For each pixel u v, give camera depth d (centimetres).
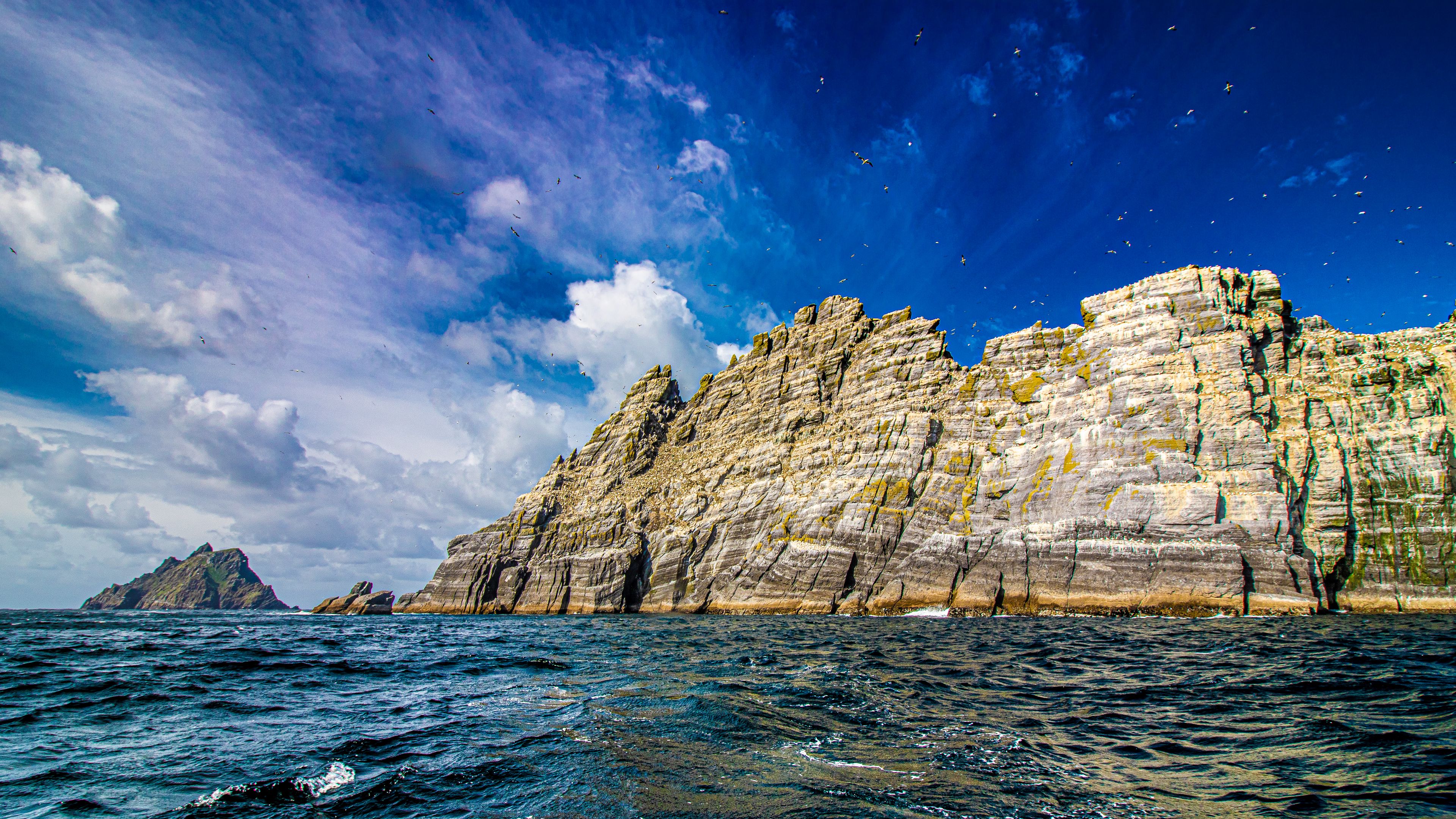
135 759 1393
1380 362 6806
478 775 1258
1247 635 4022
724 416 13100
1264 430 6656
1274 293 7762
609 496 12600
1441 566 5859
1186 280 7956
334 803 1120
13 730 1681
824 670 2684
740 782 1201
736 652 3481
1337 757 1362
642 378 15650
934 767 1296
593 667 2902
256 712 1898
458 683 2452
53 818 1058
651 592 10350
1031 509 7575
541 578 11325
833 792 1150
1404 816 1034
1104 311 8419
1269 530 6175
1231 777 1245
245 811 1089
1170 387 7225
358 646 4147
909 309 11400
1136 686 2242
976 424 8925
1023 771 1275
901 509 8550
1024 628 5116
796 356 12700
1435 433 6172
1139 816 1046
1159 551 6462
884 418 9638
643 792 1146
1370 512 6238
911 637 4441
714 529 10300
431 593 12112
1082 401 7850
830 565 8431
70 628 6438
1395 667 2527
